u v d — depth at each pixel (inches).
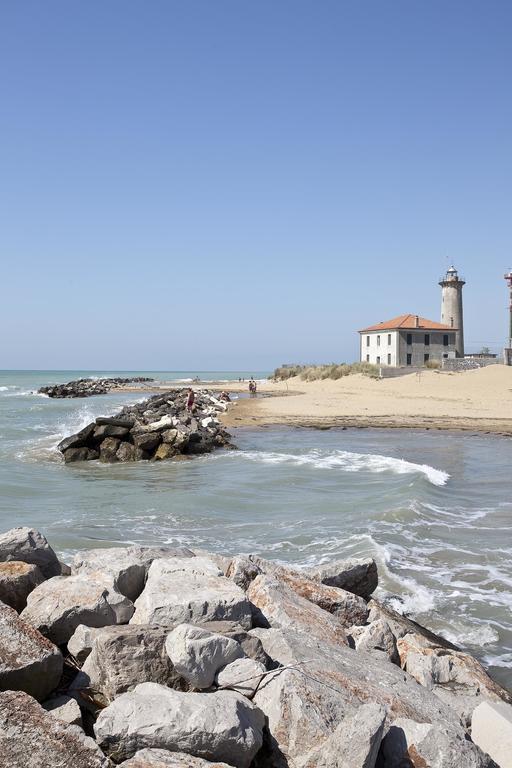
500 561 437.7
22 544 268.7
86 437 988.6
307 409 1862.7
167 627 209.9
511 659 294.8
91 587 229.8
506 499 660.7
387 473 804.6
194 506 622.5
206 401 1961.1
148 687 176.7
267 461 940.0
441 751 170.4
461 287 3575.3
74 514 585.0
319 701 180.4
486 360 2800.2
